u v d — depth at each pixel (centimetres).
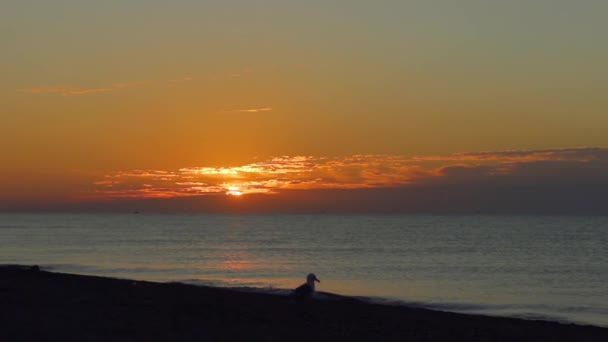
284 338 1781
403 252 8219
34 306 2023
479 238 12469
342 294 3900
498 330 2117
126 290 2578
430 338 1914
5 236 11900
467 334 2012
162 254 7306
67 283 2703
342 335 1870
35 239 10744
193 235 13038
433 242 10831
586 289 4556
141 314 1991
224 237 12156
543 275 5528
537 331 2156
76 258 6519
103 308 2059
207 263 6106
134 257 6775
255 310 2236
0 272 3088
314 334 1861
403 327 2066
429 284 4675
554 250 8969
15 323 1742
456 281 4922
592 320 3142
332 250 8475
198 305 2256
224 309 2205
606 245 10144
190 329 1817
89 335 1658
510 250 8888
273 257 7100
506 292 4294
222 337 1744
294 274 5150
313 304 2489
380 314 2316
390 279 4969
